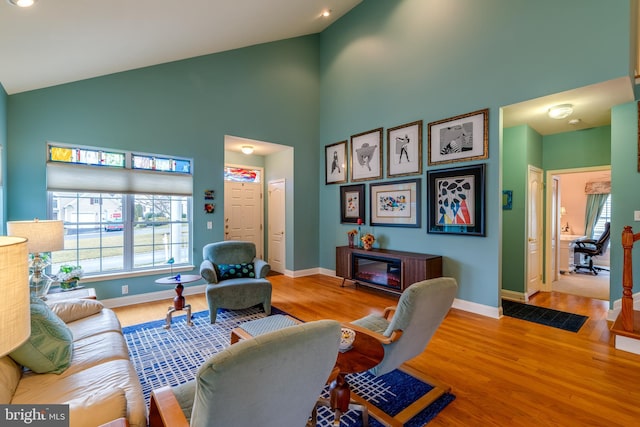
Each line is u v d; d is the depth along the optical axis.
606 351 2.69
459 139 3.84
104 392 1.19
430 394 2.03
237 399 0.90
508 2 3.43
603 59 2.83
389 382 2.20
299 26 5.21
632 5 2.92
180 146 4.37
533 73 3.25
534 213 4.53
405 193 4.48
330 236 5.85
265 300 3.65
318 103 6.05
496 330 3.18
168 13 2.98
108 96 3.80
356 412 1.92
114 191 3.87
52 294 2.85
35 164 3.36
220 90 4.79
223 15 3.56
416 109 4.35
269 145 5.53
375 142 4.92
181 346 2.80
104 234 3.89
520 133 4.23
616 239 3.39
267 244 6.56
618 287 3.38
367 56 5.07
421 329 1.81
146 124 4.07
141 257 4.17
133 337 2.99
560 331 3.14
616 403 1.97
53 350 1.55
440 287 1.75
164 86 4.24
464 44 3.81
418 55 4.32
